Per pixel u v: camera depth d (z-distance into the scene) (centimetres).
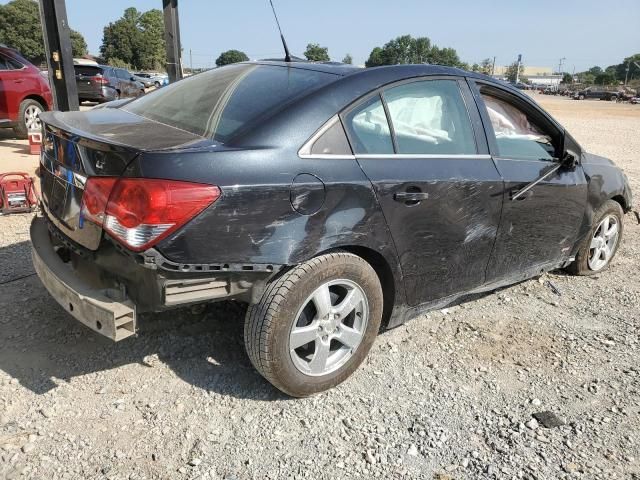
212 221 247
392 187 297
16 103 1031
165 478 243
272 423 281
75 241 275
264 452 262
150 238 238
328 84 300
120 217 241
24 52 9375
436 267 336
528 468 262
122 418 278
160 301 254
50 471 242
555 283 480
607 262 512
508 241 376
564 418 299
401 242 309
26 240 499
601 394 322
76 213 269
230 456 258
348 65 343
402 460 262
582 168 438
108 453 254
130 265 253
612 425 295
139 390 299
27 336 341
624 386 330
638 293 468
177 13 997
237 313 383
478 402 309
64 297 267
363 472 254
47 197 309
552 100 6347
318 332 290
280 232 263
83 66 2002
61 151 284
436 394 313
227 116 291
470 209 339
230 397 298
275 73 331
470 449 272
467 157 343
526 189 368
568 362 354
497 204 355
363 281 297
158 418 279
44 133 313
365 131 300
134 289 257
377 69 320
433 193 316
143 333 352
